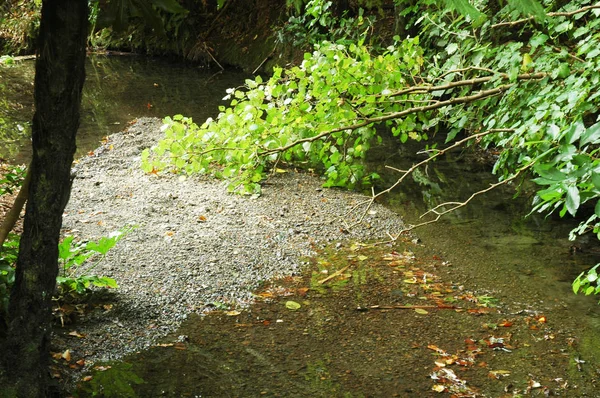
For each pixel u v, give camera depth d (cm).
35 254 264
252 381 354
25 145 815
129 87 1198
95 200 605
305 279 480
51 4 243
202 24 1534
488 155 790
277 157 478
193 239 529
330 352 385
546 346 396
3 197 578
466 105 529
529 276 488
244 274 480
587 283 442
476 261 513
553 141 345
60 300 419
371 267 502
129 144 789
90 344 382
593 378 363
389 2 1255
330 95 464
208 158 456
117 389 342
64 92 251
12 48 1554
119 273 465
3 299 345
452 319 426
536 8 173
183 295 444
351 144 837
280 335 402
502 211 620
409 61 494
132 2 215
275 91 460
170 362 370
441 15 504
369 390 347
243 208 602
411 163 768
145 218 566
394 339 401
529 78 443
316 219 589
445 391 348
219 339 396
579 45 420
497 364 376
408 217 607
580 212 612
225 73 1368
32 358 270
